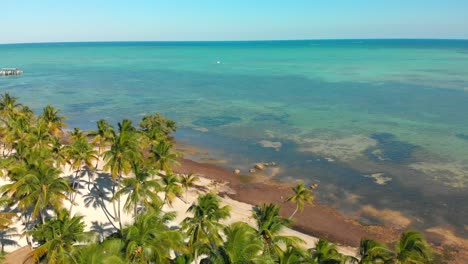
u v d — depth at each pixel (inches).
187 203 2048.5
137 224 1131.9
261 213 1373.0
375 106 4566.9
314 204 2186.3
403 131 3499.0
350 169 2664.9
